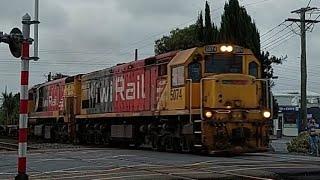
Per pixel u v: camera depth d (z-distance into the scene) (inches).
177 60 911.7
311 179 509.7
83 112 1405.0
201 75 878.4
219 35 1365.7
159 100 973.8
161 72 972.6
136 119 1119.6
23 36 444.5
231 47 893.2
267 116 867.4
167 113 937.5
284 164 660.7
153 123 1027.3
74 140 1444.4
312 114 2260.1
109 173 593.0
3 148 1263.5
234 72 894.4
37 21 446.9
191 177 531.5
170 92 929.5
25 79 446.3
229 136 840.3
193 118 866.8
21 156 448.5
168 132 958.4
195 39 1567.4
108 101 1230.9
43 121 1745.8
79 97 1445.6
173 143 944.9
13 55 450.3
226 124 841.5
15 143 1569.9
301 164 659.4
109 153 930.7
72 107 1460.4
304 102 1475.1
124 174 576.4
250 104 865.5
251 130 855.1
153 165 673.0
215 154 874.8
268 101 885.8
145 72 1041.5
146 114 1024.9
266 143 865.5
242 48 904.9
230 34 1353.3
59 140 1576.0
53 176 580.7
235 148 839.7
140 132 1105.4
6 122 2962.6
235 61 898.7
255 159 765.3
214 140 835.4
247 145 850.1
